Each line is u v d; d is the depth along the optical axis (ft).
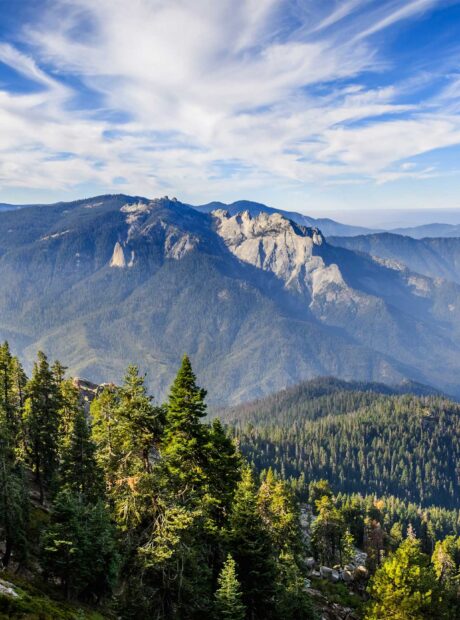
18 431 163.84
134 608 74.33
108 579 104.17
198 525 87.76
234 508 103.14
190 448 93.97
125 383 79.46
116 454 81.41
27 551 112.78
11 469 121.29
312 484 504.02
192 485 95.09
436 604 102.17
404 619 100.48
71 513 108.17
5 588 81.20
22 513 119.14
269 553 103.96
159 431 80.69
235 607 82.94
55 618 77.97
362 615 127.65
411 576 104.83
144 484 74.84
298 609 112.68
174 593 78.48
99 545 106.32
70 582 102.68
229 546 99.45
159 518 76.07
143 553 73.31
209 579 98.84
